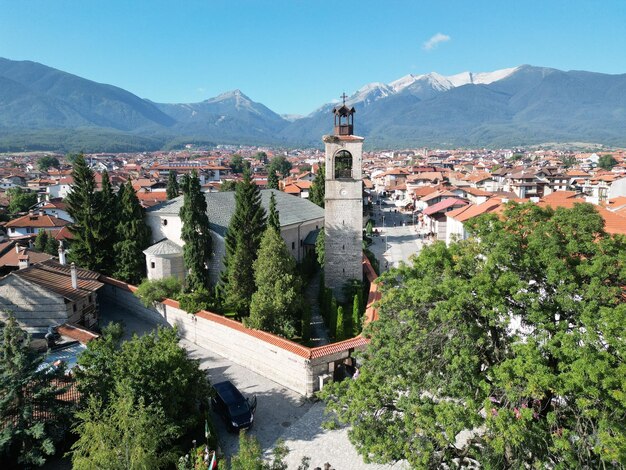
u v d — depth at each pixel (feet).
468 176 579.07
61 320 154.40
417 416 68.80
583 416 63.10
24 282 153.17
